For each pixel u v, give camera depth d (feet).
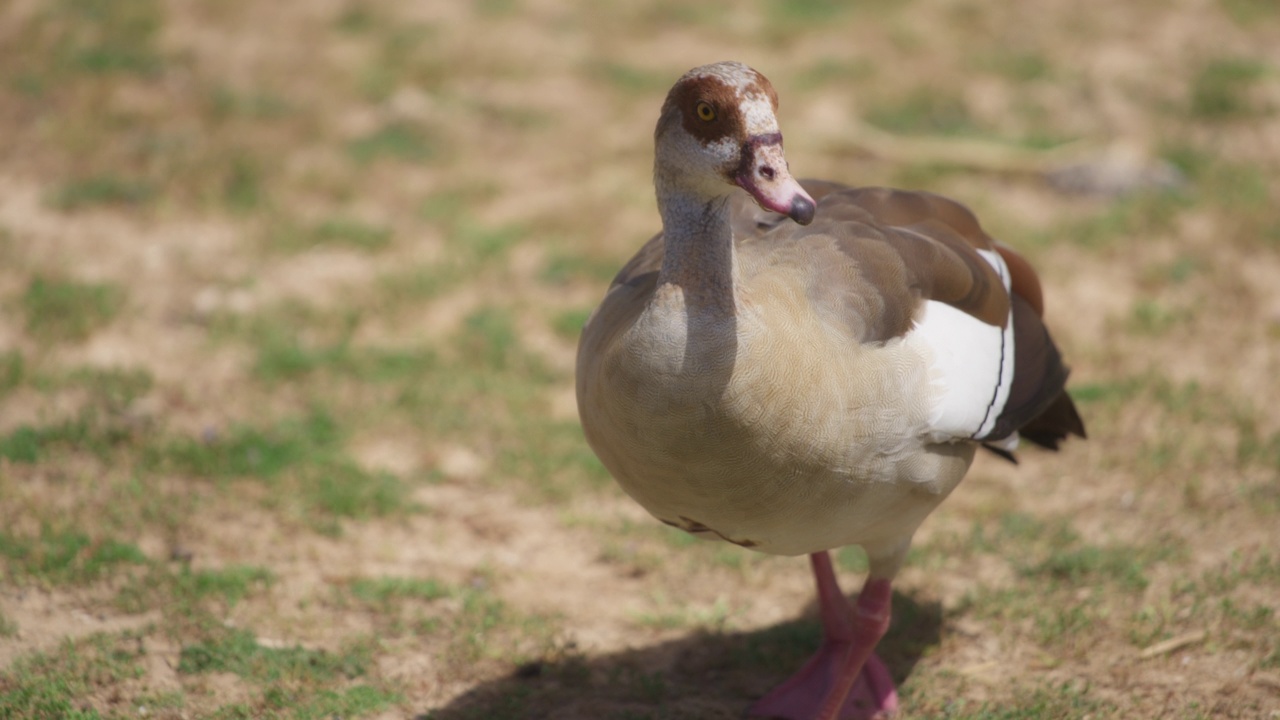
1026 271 23.61
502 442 30.76
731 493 17.71
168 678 21.80
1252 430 29.66
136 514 26.68
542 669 22.91
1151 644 23.08
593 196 42.63
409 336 35.09
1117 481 28.81
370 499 27.91
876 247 19.58
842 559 26.94
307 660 22.49
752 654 23.58
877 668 22.39
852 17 56.70
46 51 50.49
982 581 25.62
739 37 54.54
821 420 17.37
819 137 45.85
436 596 24.89
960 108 48.55
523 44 53.36
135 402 31.09
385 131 46.70
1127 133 46.52
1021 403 21.54
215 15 54.70
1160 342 34.24
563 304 36.96
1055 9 57.62
